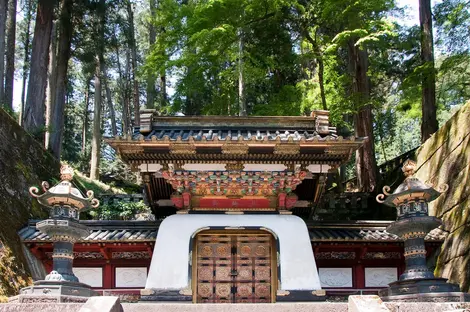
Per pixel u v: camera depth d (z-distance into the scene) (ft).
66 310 24.27
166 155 36.06
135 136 36.88
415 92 64.59
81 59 78.28
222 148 35.14
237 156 36.09
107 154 138.72
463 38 61.52
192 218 37.58
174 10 63.72
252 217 37.81
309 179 40.29
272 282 38.11
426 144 54.34
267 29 65.98
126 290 40.88
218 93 74.74
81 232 30.04
